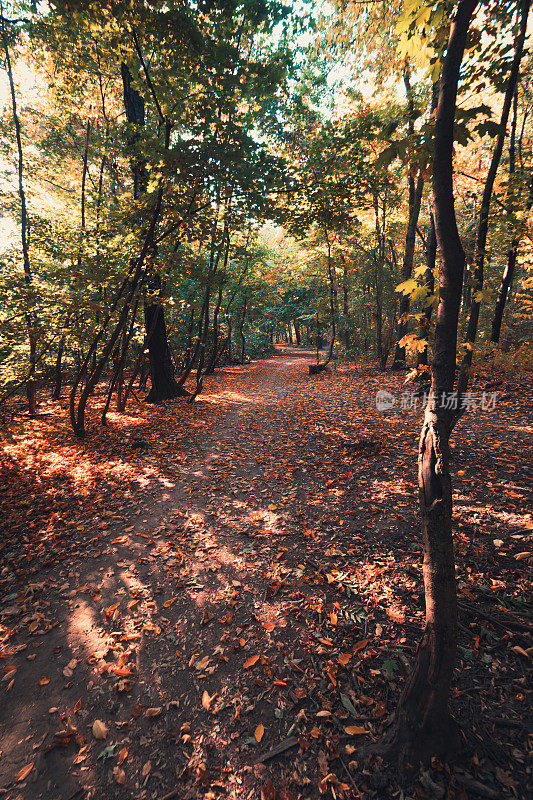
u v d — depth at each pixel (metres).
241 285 18.78
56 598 3.32
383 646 2.44
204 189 7.66
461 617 2.54
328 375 15.88
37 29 7.82
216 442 7.54
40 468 6.38
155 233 8.55
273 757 1.91
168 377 12.22
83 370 7.76
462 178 13.28
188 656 2.60
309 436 7.24
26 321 7.02
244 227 10.05
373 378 13.27
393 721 1.91
